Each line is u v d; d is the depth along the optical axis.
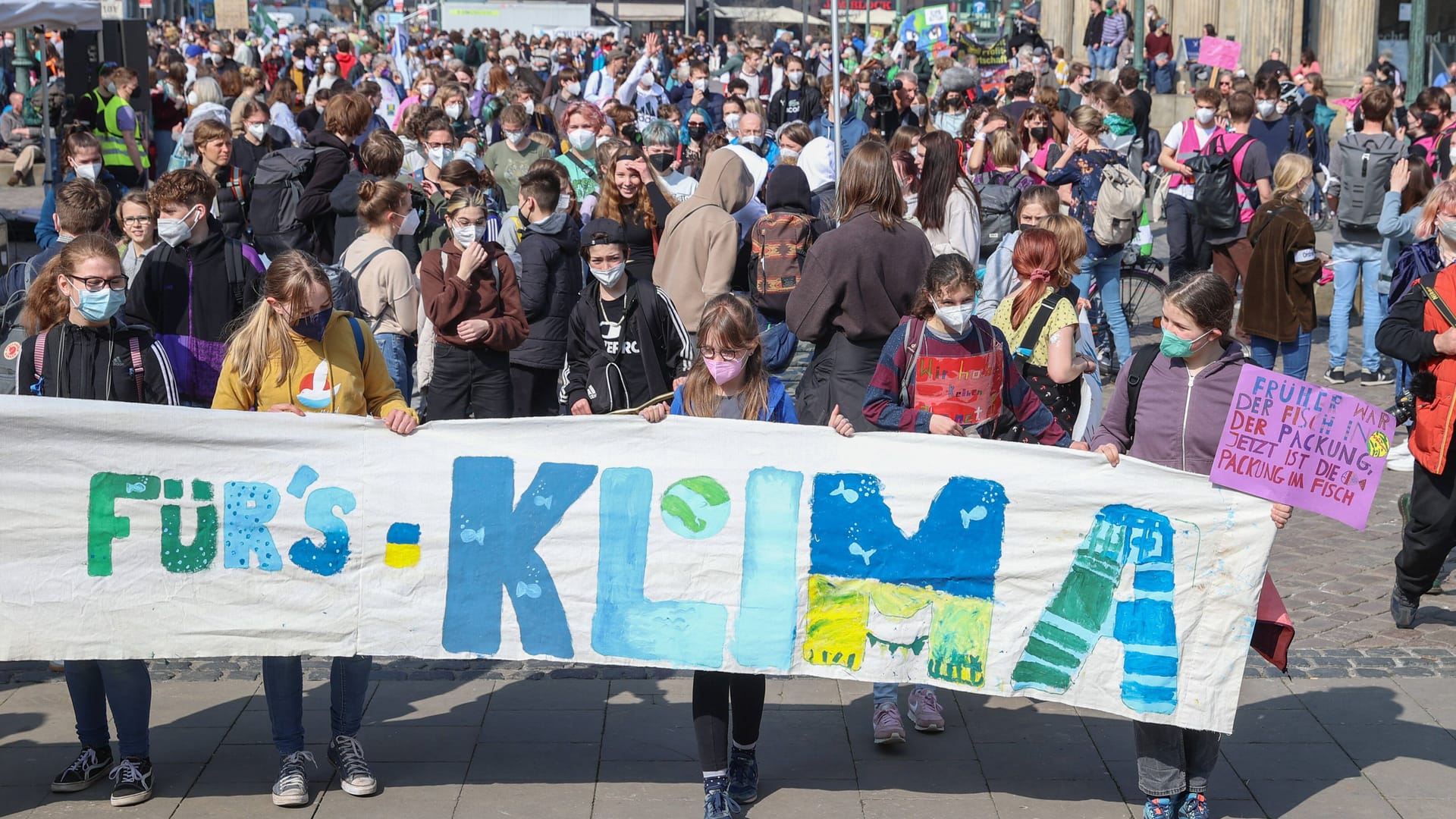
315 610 4.87
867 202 5.90
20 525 4.71
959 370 5.11
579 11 49.69
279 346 4.93
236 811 4.85
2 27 14.35
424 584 4.89
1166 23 31.77
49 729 5.50
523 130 11.52
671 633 4.89
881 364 5.23
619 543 4.88
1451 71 25.80
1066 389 5.72
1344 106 22.97
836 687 5.94
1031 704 5.83
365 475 4.84
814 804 4.95
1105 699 4.79
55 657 4.77
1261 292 9.84
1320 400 4.60
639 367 6.15
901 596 4.87
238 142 11.77
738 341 4.86
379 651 4.89
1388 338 6.09
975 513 4.82
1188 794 4.84
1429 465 6.10
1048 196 6.52
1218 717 4.72
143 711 4.88
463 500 4.86
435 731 5.50
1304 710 5.71
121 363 5.02
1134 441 4.95
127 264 6.75
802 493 4.85
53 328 5.02
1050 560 4.81
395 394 5.22
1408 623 6.54
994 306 6.56
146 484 4.76
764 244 7.56
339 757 5.04
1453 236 6.84
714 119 20.66
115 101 15.87
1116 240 10.98
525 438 4.86
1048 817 4.87
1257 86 14.38
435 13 55.56
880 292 5.87
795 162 10.52
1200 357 4.79
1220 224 11.70
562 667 6.14
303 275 4.88
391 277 7.45
